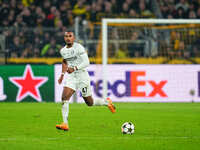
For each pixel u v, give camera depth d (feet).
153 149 82.79
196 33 219.41
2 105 179.73
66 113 103.65
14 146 83.76
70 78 107.86
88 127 114.52
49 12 270.67
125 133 102.06
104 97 190.08
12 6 269.85
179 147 85.15
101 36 213.66
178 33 218.18
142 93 200.34
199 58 217.15
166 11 273.95
